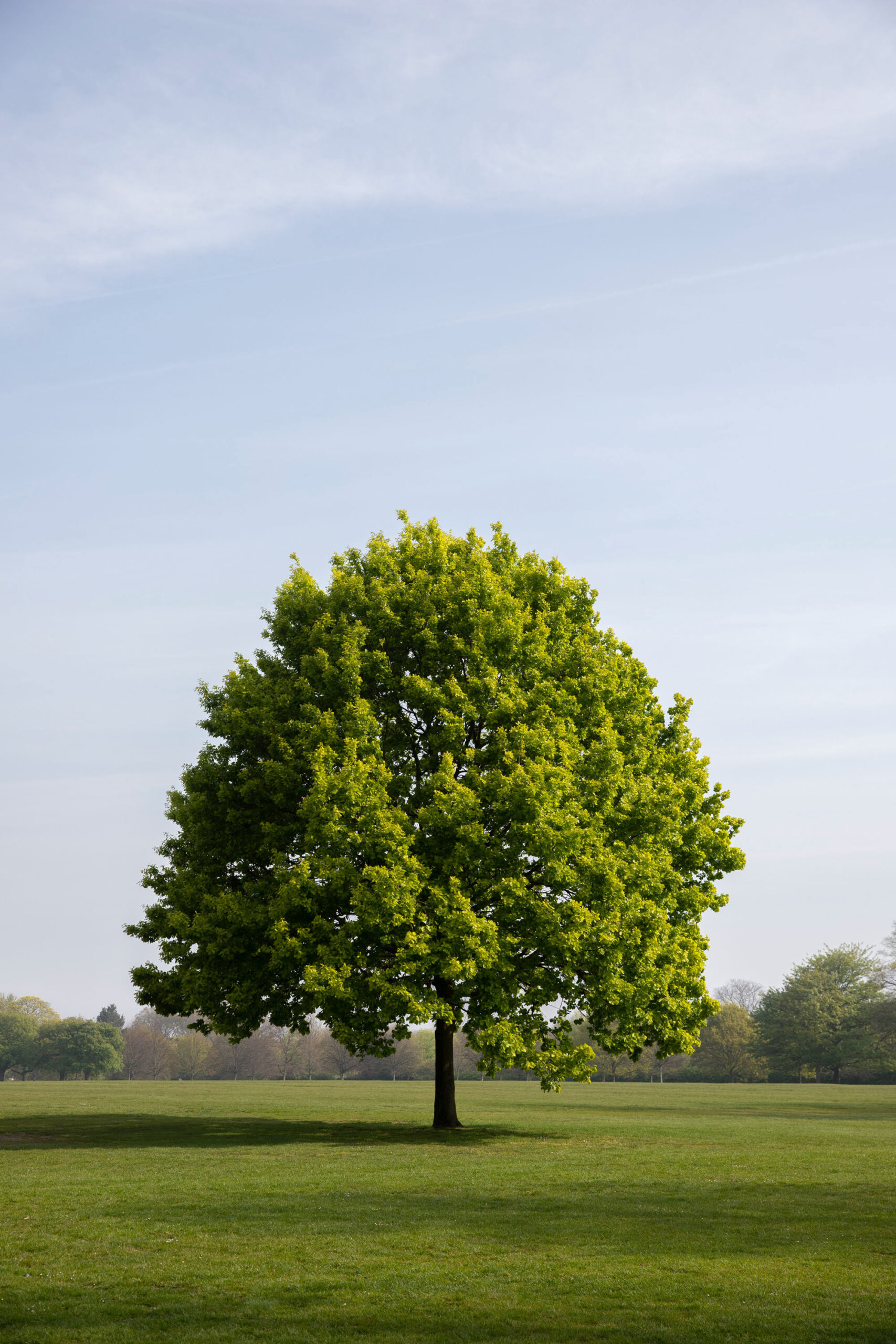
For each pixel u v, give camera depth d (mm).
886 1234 12820
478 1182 17719
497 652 27562
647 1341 8242
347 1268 10852
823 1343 8148
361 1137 27109
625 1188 17062
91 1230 13023
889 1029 108938
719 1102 53656
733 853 28828
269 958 25281
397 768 27500
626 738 28406
